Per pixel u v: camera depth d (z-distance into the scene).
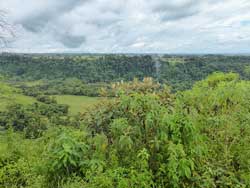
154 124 3.04
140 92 3.54
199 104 4.07
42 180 3.24
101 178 2.74
